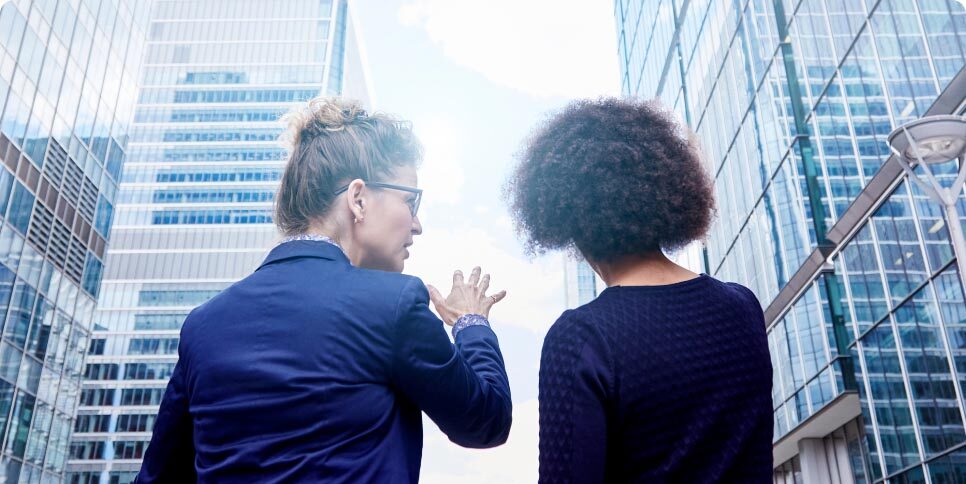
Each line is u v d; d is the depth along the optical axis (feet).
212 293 307.99
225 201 329.52
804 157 71.36
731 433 4.69
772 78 79.51
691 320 4.96
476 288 6.81
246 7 377.71
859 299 61.77
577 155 5.60
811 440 73.87
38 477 105.09
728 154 94.63
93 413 280.92
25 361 103.04
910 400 53.36
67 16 119.24
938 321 49.96
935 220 50.26
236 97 356.38
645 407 4.58
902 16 55.52
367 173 6.28
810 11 72.33
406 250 6.37
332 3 379.96
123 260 315.17
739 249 89.51
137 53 150.61
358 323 5.17
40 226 109.19
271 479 4.72
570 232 5.63
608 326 4.79
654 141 5.68
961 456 47.01
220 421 5.02
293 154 6.41
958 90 48.39
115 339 297.12
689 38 116.06
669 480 4.50
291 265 5.71
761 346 5.25
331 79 365.61
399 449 5.09
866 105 60.64
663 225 5.41
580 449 4.46
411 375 5.16
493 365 6.03
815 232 68.33
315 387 4.94
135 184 334.24
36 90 109.91
